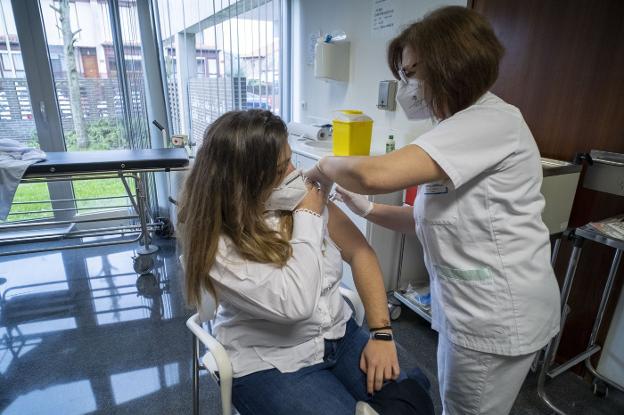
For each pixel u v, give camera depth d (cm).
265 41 329
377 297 101
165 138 301
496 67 84
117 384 169
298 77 343
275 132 84
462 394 109
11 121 292
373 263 105
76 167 222
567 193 151
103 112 307
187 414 154
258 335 91
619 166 146
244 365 91
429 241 103
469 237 94
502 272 94
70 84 297
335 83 293
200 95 320
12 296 237
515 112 89
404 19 224
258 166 83
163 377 174
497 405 106
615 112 146
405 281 226
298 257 83
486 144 83
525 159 89
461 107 89
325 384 88
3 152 230
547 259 99
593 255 166
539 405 164
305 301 80
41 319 215
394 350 95
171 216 320
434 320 113
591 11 147
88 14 285
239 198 83
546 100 167
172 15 297
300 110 347
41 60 288
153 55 306
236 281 81
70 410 156
